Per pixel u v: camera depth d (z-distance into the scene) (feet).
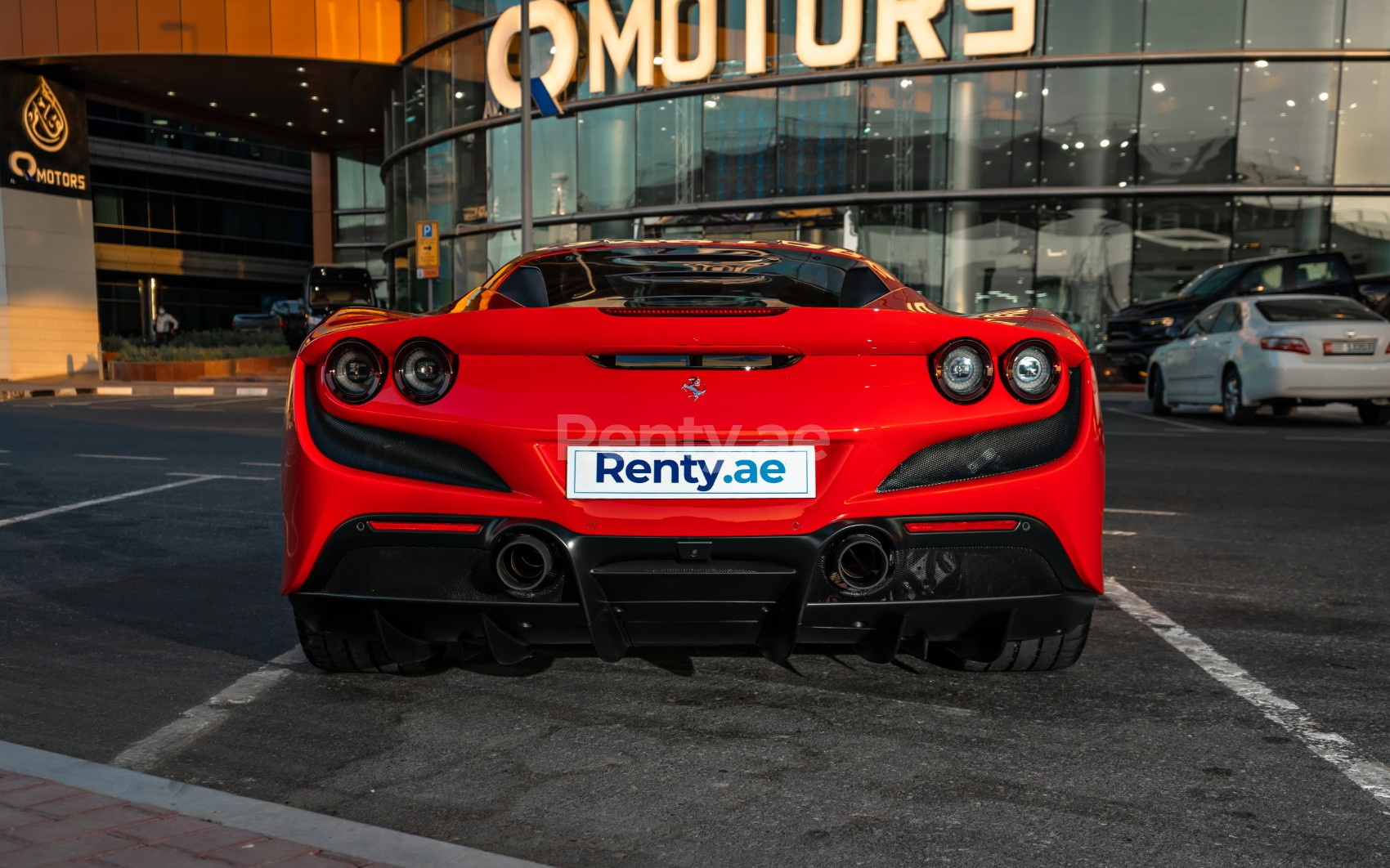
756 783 8.49
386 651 10.12
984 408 9.19
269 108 110.42
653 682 11.02
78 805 7.76
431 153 87.71
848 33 67.77
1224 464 28.76
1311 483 25.50
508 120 79.00
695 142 72.08
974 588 9.23
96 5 85.30
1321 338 37.37
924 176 67.41
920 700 10.46
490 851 7.39
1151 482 25.68
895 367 9.14
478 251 83.25
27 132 86.63
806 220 69.77
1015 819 7.81
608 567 8.88
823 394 8.97
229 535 19.67
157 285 164.35
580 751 9.20
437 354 9.20
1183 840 7.46
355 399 9.32
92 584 15.92
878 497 8.91
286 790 8.45
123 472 28.43
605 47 74.54
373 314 10.90
